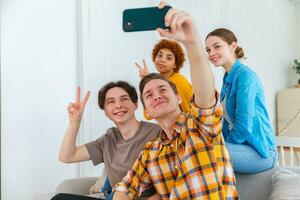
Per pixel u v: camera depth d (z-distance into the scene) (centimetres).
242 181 189
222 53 201
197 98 120
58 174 314
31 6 292
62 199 162
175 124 136
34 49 295
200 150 129
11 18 278
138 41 351
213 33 206
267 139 194
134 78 350
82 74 324
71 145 175
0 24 270
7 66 275
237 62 201
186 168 130
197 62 111
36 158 297
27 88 290
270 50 523
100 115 332
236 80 196
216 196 126
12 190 280
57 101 313
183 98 208
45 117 303
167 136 140
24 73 287
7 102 275
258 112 192
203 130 127
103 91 176
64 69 317
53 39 309
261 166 188
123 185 151
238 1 443
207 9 398
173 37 100
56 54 311
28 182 292
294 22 590
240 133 188
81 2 325
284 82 568
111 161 173
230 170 132
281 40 555
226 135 205
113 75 338
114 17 340
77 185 235
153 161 140
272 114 525
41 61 300
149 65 355
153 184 151
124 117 169
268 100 512
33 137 295
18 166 284
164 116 138
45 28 302
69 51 322
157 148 141
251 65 474
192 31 102
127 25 122
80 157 178
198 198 127
